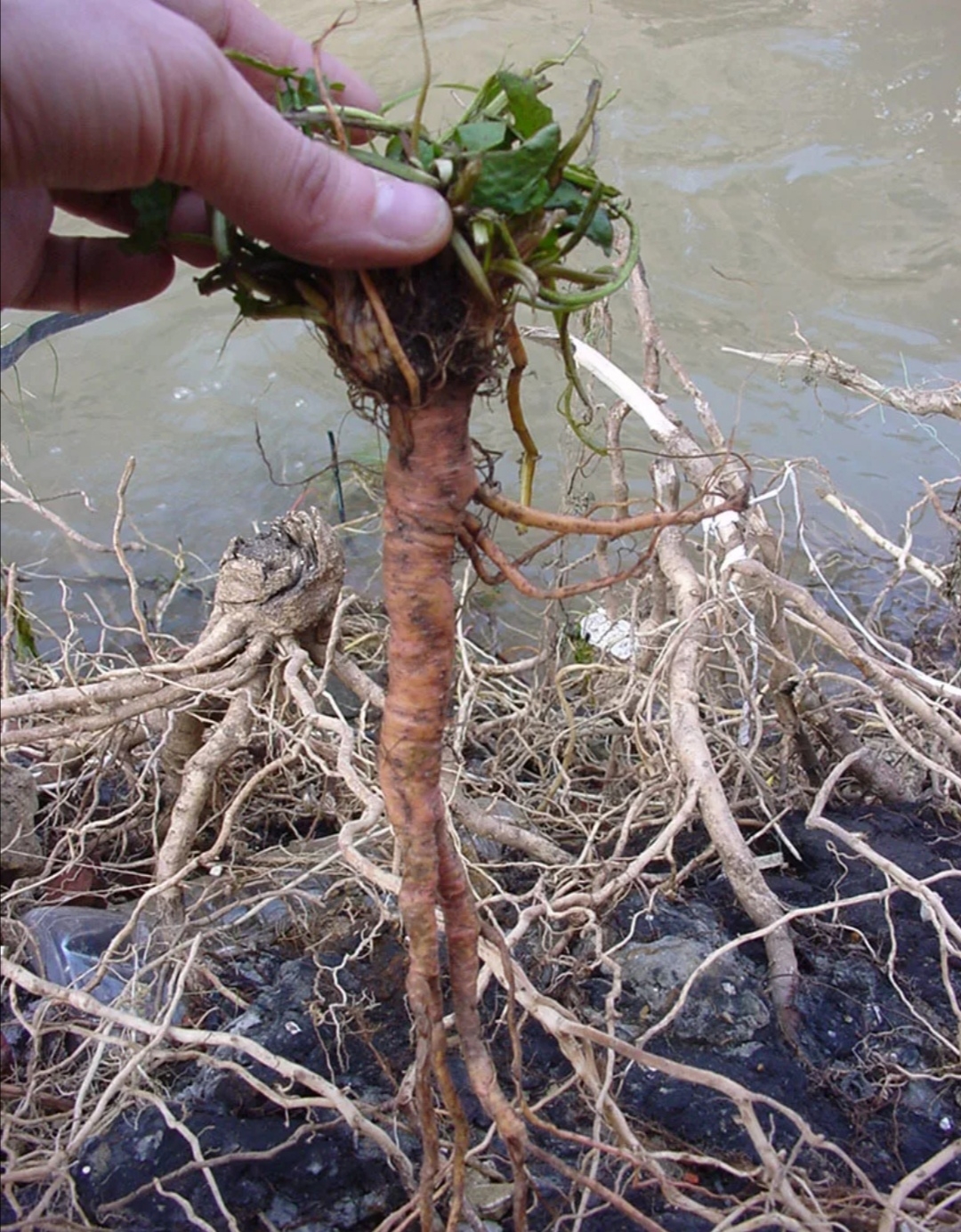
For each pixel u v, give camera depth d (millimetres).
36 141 222
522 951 385
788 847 425
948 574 569
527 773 532
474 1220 293
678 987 364
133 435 899
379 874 322
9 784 434
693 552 719
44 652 702
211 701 423
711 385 843
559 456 826
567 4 1312
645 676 495
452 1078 342
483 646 670
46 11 215
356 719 575
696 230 998
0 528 818
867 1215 286
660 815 465
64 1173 296
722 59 1215
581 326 708
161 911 381
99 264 308
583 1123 331
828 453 785
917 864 423
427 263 224
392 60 1188
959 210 989
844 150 1076
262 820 485
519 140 229
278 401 918
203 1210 309
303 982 376
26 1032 374
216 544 792
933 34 1236
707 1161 287
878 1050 355
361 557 763
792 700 450
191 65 214
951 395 562
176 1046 355
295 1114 332
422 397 236
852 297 911
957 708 502
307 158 215
